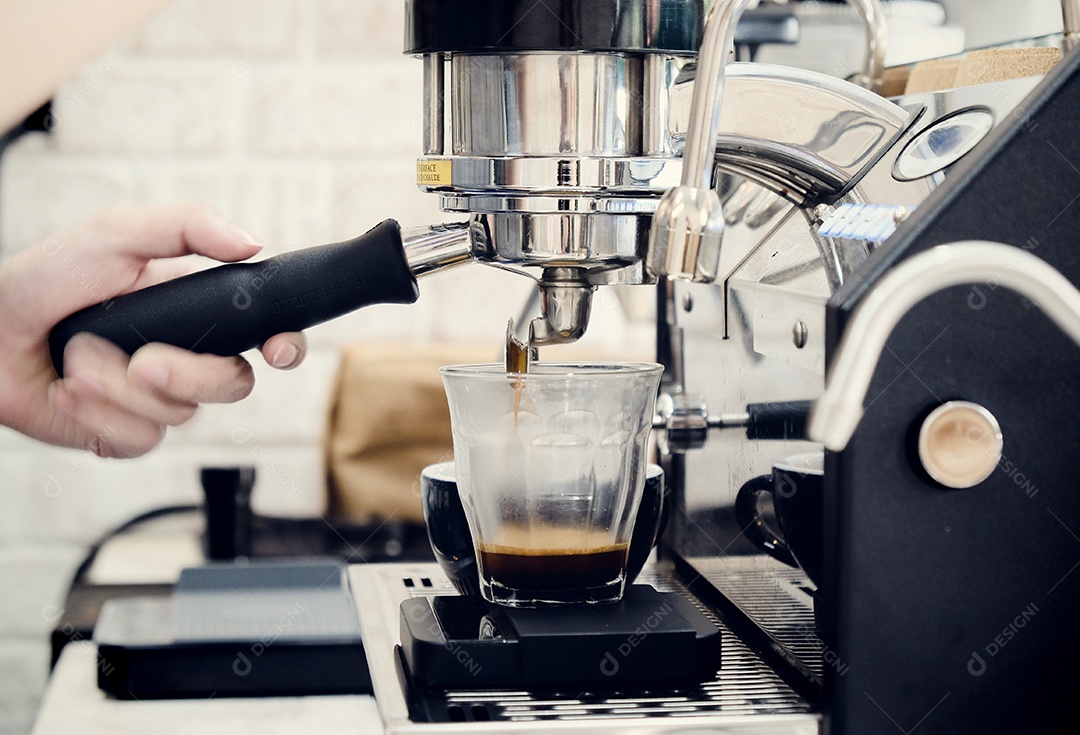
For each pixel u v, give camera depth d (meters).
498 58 0.51
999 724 0.46
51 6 0.51
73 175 1.28
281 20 1.29
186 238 0.67
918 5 0.81
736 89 0.56
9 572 1.29
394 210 1.32
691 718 0.46
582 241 0.52
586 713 0.47
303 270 0.56
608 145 0.51
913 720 0.46
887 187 0.54
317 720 0.66
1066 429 0.46
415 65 1.31
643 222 0.53
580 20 0.50
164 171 1.30
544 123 0.51
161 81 1.28
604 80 0.51
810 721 0.46
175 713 0.67
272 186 1.31
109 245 0.66
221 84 1.29
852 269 0.50
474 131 0.52
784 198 0.60
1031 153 0.45
